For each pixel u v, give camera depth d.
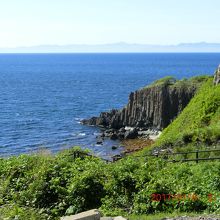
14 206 13.50
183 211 14.02
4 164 19.02
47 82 191.38
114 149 63.28
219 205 13.91
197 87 75.38
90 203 15.46
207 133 32.06
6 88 162.62
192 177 17.55
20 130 78.19
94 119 85.12
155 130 77.62
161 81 83.81
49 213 14.43
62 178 16.84
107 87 166.62
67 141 69.44
